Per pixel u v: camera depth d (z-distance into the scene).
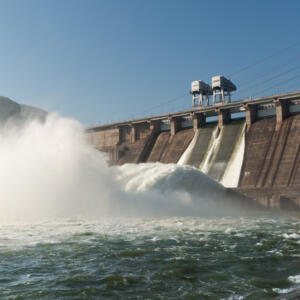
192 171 53.53
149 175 51.22
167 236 24.89
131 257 18.27
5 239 22.91
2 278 14.38
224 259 18.06
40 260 17.39
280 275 15.11
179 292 12.87
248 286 13.53
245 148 73.25
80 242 22.11
